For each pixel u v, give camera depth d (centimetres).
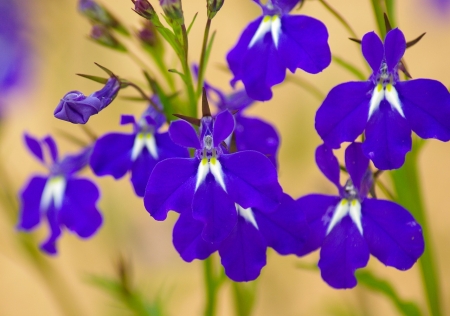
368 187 22
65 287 38
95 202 24
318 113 21
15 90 39
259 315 38
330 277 22
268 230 21
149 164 23
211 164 21
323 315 36
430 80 21
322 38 22
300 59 22
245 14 33
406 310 24
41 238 34
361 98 21
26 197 24
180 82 28
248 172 21
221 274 24
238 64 22
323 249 22
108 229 35
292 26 22
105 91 22
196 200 21
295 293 38
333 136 21
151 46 24
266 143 23
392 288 24
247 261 21
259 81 22
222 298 39
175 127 21
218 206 21
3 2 38
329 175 22
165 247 35
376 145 21
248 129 23
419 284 38
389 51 21
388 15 23
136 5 22
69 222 24
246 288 25
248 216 21
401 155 21
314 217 22
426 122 21
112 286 25
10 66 39
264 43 22
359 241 22
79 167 24
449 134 21
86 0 24
